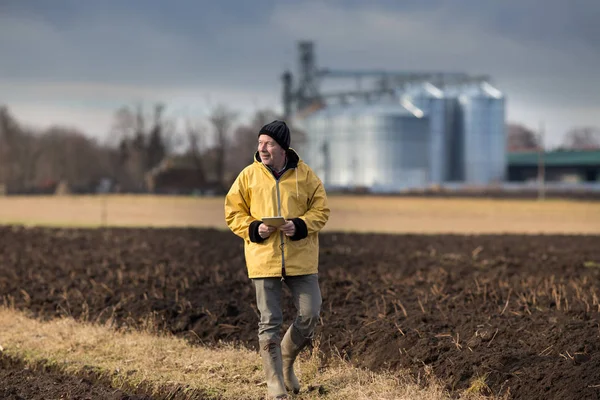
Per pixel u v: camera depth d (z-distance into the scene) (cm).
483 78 17238
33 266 2125
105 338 1313
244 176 1011
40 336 1335
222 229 3984
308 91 17750
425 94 16750
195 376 1100
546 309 1370
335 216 5497
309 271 984
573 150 19738
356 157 15562
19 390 1025
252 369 1135
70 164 19412
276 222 944
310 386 1056
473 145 16775
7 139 19338
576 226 4569
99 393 1023
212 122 16900
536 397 945
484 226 4525
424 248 2819
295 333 1005
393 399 977
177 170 13650
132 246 2797
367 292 1608
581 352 1043
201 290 1666
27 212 5762
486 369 1034
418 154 15650
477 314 1332
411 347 1159
